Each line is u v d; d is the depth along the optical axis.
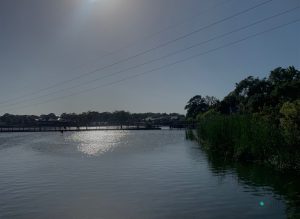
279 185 26.67
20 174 33.72
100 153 55.16
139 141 89.00
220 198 22.88
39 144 82.69
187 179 29.69
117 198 23.28
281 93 77.56
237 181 28.45
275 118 43.44
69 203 22.14
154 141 87.25
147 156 48.75
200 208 20.59
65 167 38.34
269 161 35.44
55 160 45.66
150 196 23.69
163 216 19.19
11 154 56.03
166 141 86.25
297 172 31.75
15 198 23.59
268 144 35.22
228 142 45.84
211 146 52.34
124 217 19.16
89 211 20.38
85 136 131.38
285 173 31.81
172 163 40.38
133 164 40.06
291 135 32.66
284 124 36.56
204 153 51.41
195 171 33.97
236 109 139.50
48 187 27.12
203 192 24.66
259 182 27.92
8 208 21.12
